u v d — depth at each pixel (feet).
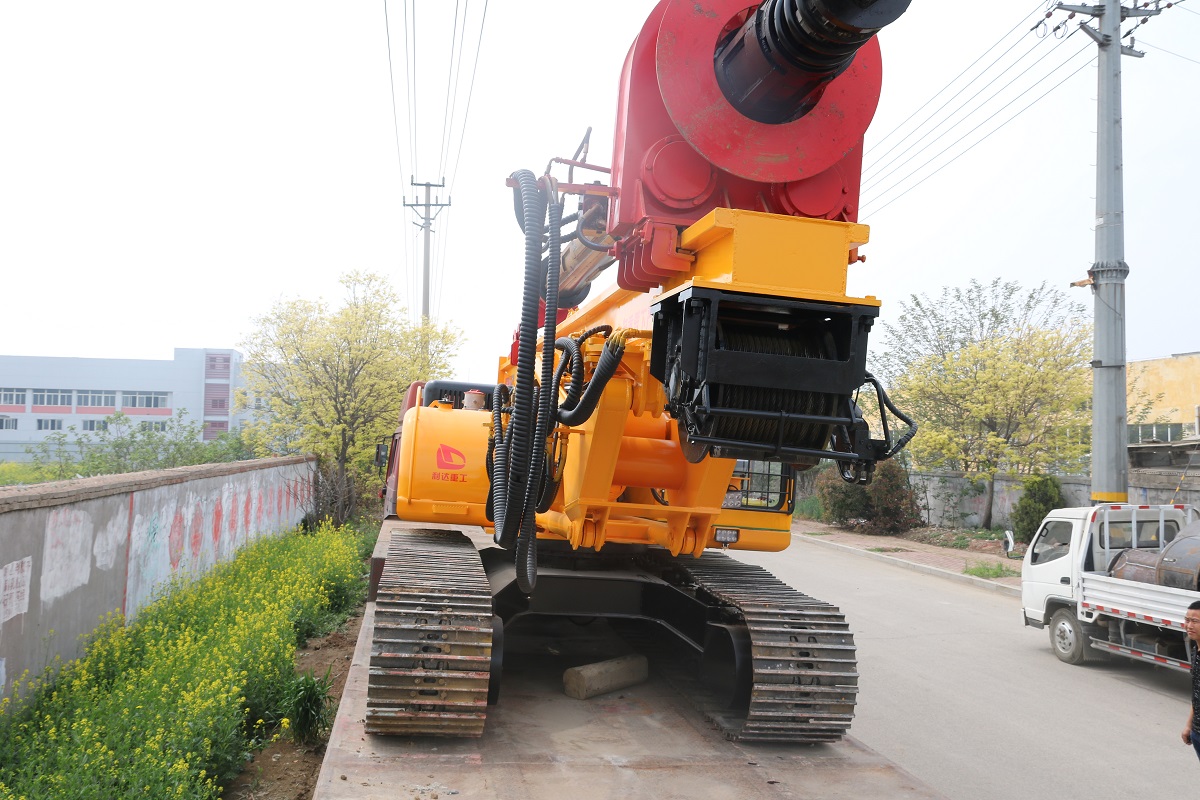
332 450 59.41
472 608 15.43
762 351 11.37
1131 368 99.55
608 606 20.68
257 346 59.52
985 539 64.34
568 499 17.43
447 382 32.96
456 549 21.53
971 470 68.33
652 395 15.69
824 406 11.43
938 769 20.35
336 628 31.19
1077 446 62.23
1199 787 19.57
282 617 26.22
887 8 9.75
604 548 22.21
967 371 66.03
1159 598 27.25
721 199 13.15
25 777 14.35
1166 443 54.60
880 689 27.61
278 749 19.39
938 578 52.80
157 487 28.43
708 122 12.35
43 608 19.99
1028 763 20.97
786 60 11.17
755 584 19.21
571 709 17.02
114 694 18.02
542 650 21.84
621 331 12.97
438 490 22.29
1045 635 36.83
